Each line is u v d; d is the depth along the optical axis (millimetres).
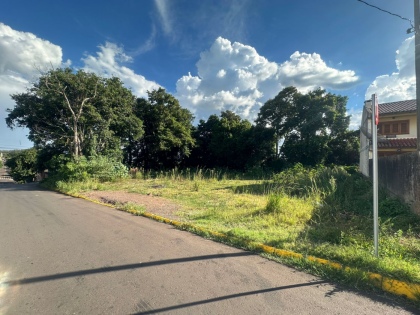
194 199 10188
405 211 6730
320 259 3838
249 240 4773
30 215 7848
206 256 4211
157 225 6363
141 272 3625
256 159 30016
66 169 18328
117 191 13594
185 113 34688
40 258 4195
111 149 24484
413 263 3662
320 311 2668
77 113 23250
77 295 3037
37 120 24047
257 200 9383
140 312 2688
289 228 5594
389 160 8836
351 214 6926
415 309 2703
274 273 3561
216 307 2756
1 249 4648
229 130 33219
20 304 2863
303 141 26609
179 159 35906
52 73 22312
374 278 3207
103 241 5059
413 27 6785
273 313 2641
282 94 28109
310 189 10344
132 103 28781
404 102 18953
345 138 27484
